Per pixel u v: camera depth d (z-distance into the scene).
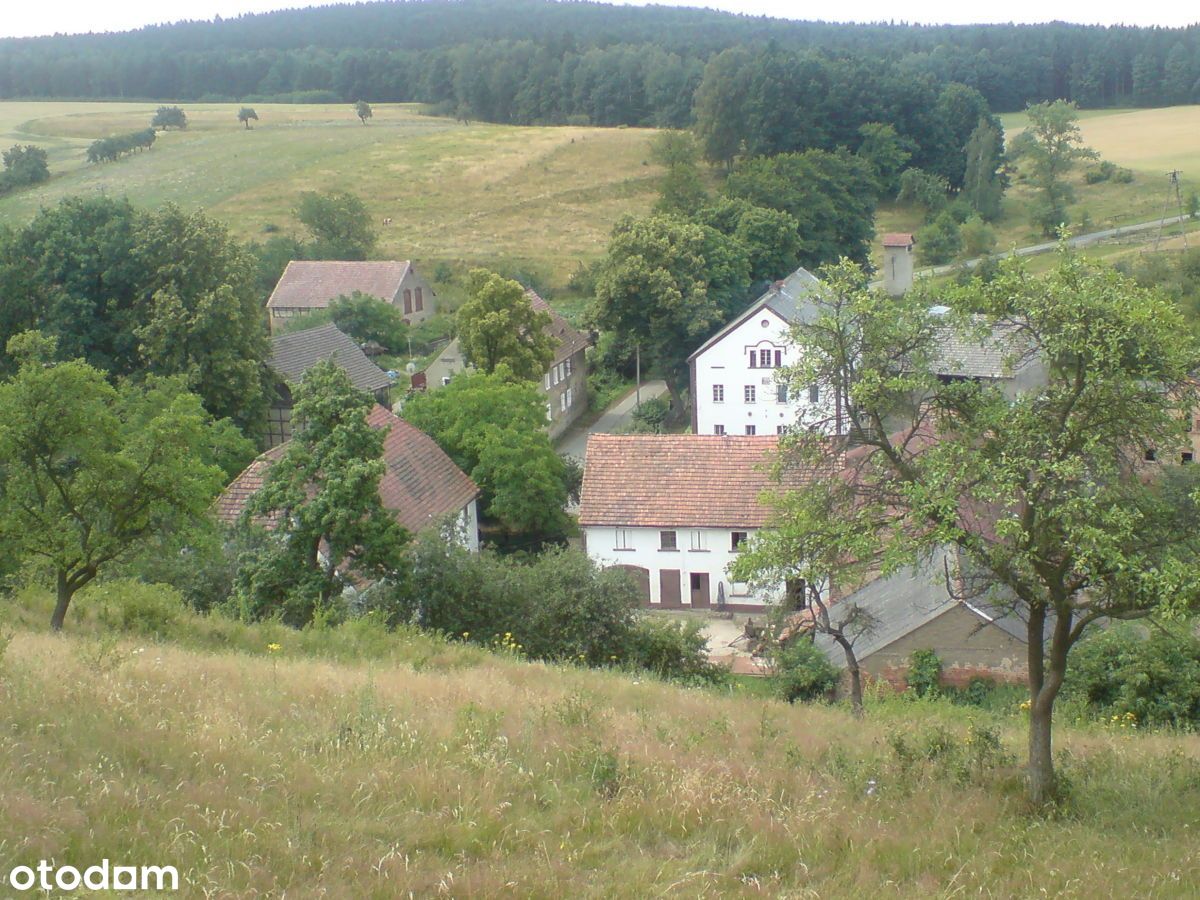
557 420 71.94
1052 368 14.71
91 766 12.25
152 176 146.00
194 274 58.28
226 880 10.31
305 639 26.77
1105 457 13.98
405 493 43.59
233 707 16.05
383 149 156.50
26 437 23.44
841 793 15.36
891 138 131.12
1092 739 21.34
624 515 46.22
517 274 108.62
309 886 10.55
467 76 187.38
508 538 52.72
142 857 10.52
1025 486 14.13
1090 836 14.26
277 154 154.75
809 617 34.66
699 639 33.59
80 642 21.38
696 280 75.94
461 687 20.03
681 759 16.00
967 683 30.83
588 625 31.88
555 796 13.80
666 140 135.62
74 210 60.53
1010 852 13.44
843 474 16.94
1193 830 14.94
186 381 53.56
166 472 24.45
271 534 32.62
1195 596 13.62
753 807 13.88
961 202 127.69
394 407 70.44
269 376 61.81
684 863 12.21
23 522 23.94
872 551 15.70
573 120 175.75
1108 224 120.06
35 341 31.95
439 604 31.91
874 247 119.75
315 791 12.76
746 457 46.97
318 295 95.12
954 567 21.52
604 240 122.62
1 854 10.01
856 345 16.25
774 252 91.62
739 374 63.69
